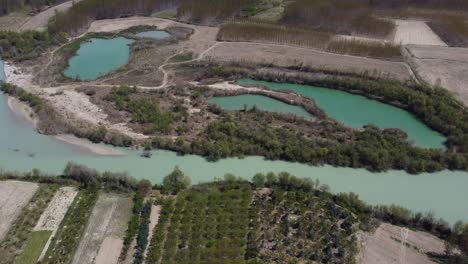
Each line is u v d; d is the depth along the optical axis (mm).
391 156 81750
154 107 98875
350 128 92188
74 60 131125
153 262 61406
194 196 72938
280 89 110812
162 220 68250
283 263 60719
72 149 87938
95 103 102688
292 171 81125
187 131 91750
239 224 67438
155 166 82750
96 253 63281
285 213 69562
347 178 79375
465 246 62531
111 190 75188
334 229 66375
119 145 88375
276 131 90500
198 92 107250
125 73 119562
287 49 130750
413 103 100188
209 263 61344
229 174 77250
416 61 121500
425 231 67250
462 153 84688
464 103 100438
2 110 101812
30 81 115500
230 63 122438
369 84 108125
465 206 73500
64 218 68938
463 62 120562
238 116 96688
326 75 115438
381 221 69000
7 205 71812
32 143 89938
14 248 64000
